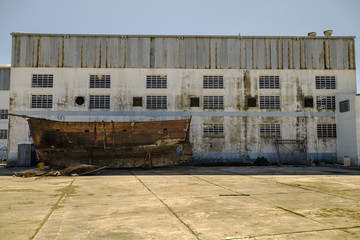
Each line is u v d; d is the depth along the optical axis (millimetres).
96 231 4660
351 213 5902
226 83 22328
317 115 22344
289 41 22922
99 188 9625
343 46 23094
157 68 22141
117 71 21922
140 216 5672
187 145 20844
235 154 21656
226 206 6617
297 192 8688
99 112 21375
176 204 6859
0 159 25891
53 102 21344
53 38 21906
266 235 4434
